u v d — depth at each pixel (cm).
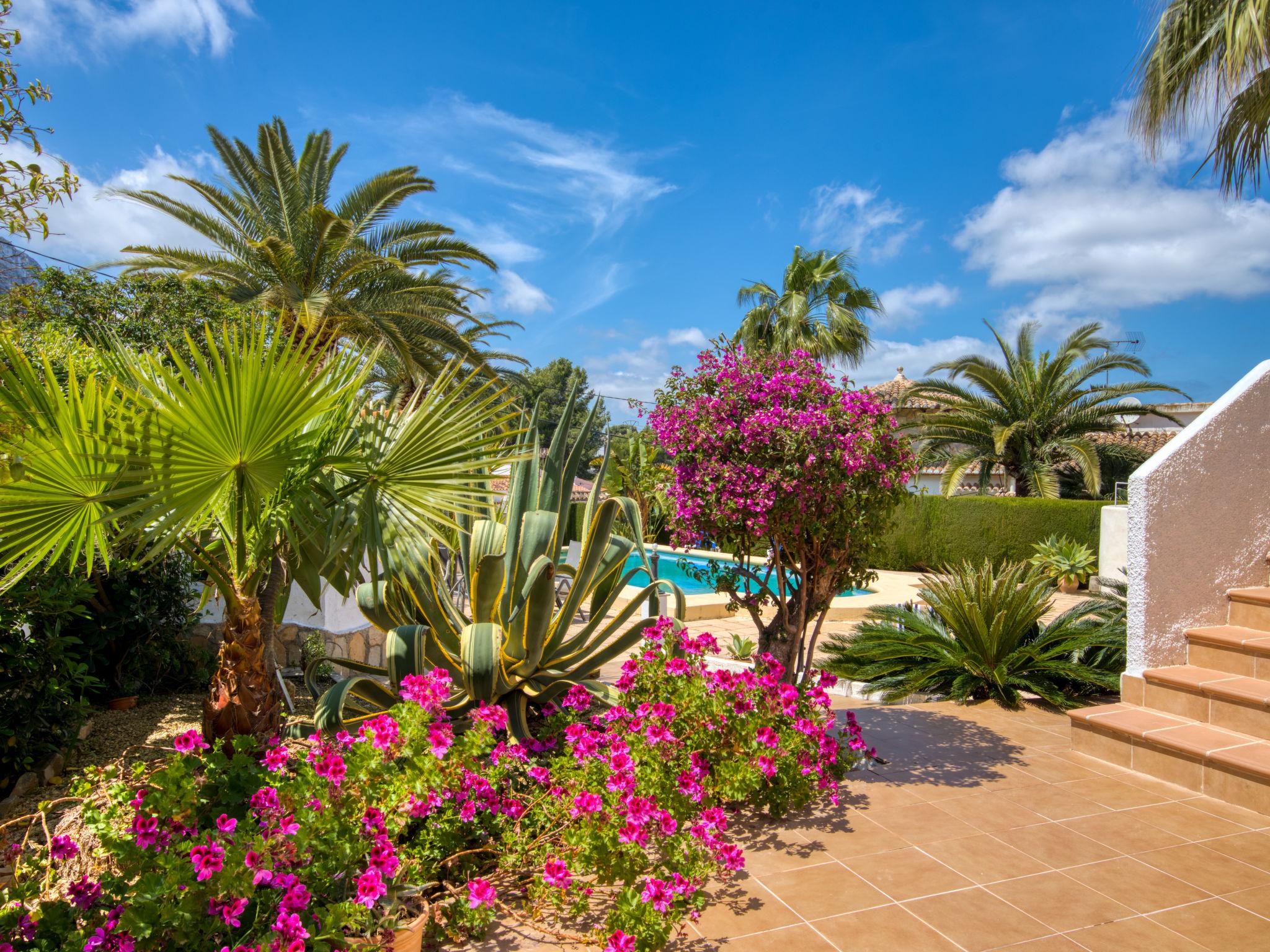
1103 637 605
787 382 445
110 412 309
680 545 476
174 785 243
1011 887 310
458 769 298
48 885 249
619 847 283
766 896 304
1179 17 671
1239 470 519
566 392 5150
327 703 377
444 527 519
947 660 620
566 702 407
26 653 398
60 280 890
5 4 336
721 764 372
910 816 381
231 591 372
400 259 1588
